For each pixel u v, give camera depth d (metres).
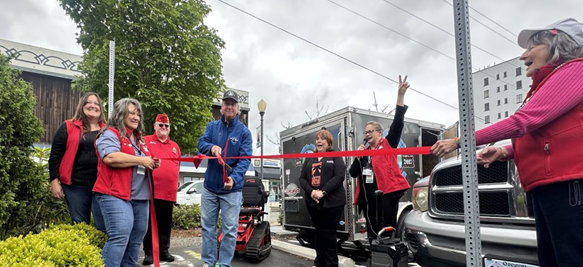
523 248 2.15
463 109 1.47
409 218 3.22
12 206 2.95
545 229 1.59
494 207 2.44
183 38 6.52
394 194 3.54
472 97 1.46
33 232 3.30
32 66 13.94
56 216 3.50
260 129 11.44
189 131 7.15
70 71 14.79
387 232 3.21
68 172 2.89
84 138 2.96
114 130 2.58
